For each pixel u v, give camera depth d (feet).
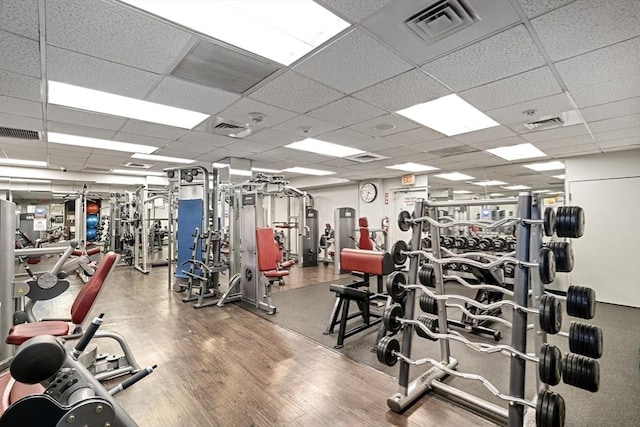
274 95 9.23
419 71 7.69
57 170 24.34
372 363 9.37
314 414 6.95
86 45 6.53
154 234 31.68
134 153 17.80
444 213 20.72
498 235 18.84
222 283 21.08
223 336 11.44
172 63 7.34
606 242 16.53
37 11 5.38
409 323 7.25
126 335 11.52
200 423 6.64
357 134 13.42
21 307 10.25
